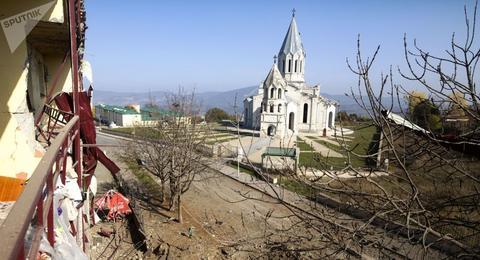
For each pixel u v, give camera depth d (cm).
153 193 2525
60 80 941
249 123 5728
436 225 523
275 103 4697
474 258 440
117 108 7569
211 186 2658
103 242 1652
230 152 3275
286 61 5862
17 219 164
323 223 544
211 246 1652
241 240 733
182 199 2383
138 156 2819
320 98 5584
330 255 531
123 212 1931
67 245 363
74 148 620
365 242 525
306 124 5634
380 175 593
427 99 473
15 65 557
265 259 666
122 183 2455
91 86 1241
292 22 5878
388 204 500
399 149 541
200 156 2247
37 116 718
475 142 460
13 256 140
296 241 600
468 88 421
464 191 552
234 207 2205
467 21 408
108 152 3850
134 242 1717
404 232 552
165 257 1570
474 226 487
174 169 2092
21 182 497
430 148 502
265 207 2167
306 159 2923
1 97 548
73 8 578
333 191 517
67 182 489
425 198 551
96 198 2184
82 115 813
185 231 1847
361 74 430
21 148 562
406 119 493
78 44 755
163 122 2423
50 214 278
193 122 2375
